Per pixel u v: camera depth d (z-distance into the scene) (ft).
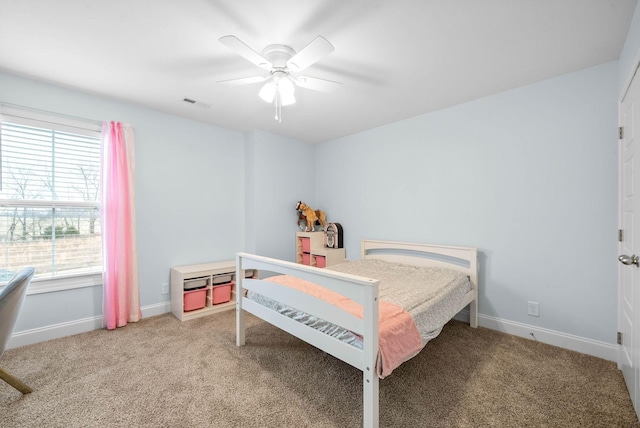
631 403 5.17
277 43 5.82
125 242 8.65
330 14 5.00
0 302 4.87
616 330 6.64
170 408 5.02
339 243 12.46
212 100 8.75
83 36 5.60
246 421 4.72
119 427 4.58
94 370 6.20
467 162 8.96
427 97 8.57
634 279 5.21
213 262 11.09
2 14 4.92
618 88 6.49
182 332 8.24
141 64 6.67
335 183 13.03
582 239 7.09
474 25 5.29
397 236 10.75
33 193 7.58
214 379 5.90
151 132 9.53
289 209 12.88
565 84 7.25
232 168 11.78
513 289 8.15
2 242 7.23
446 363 6.55
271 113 9.83
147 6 4.79
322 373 6.13
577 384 5.75
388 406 5.09
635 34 4.97
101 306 8.55
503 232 8.30
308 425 4.64
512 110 8.07
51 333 7.72
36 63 6.62
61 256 8.01
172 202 10.06
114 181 8.43
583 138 7.04
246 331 8.36
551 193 7.51
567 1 4.70
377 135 11.35
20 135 7.38
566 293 7.32
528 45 5.96
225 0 4.67
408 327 5.03
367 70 6.95
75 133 8.09
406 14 4.99
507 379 5.92
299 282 6.87
